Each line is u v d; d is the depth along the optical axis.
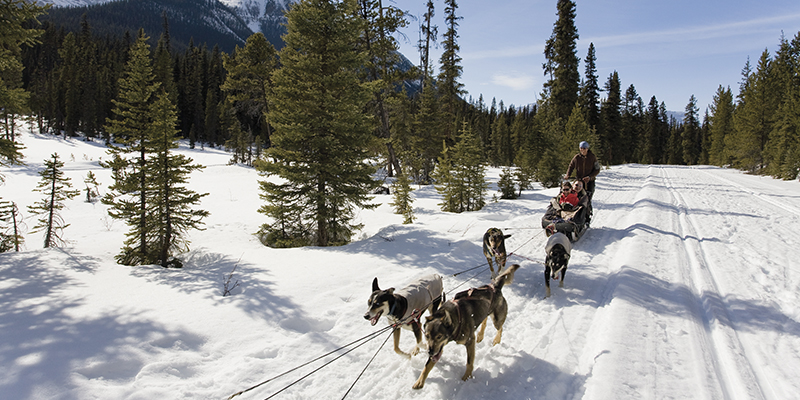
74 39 89.12
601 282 7.34
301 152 12.35
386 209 19.34
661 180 29.39
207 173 34.53
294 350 4.98
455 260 8.98
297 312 6.07
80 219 17.88
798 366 4.33
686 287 6.81
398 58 24.83
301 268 8.48
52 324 5.39
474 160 18.72
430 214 17.44
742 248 9.24
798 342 4.85
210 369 4.59
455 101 36.88
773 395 3.87
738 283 6.93
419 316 4.95
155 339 5.04
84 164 37.53
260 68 32.59
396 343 4.82
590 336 5.30
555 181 29.48
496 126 75.69
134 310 5.99
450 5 34.56
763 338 4.99
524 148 33.88
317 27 12.00
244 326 5.58
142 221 10.87
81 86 65.31
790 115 35.31
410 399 4.09
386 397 4.12
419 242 10.62
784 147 34.88
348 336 5.43
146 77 10.99
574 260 8.86
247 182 29.80
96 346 4.79
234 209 19.80
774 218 13.08
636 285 6.82
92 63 77.75
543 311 6.16
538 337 5.31
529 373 4.49
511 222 13.41
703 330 5.30
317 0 12.01
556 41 46.03
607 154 57.50
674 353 4.70
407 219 15.14
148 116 11.12
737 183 27.06
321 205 12.09
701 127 94.81
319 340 5.27
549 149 29.84
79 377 4.14
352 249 10.20
